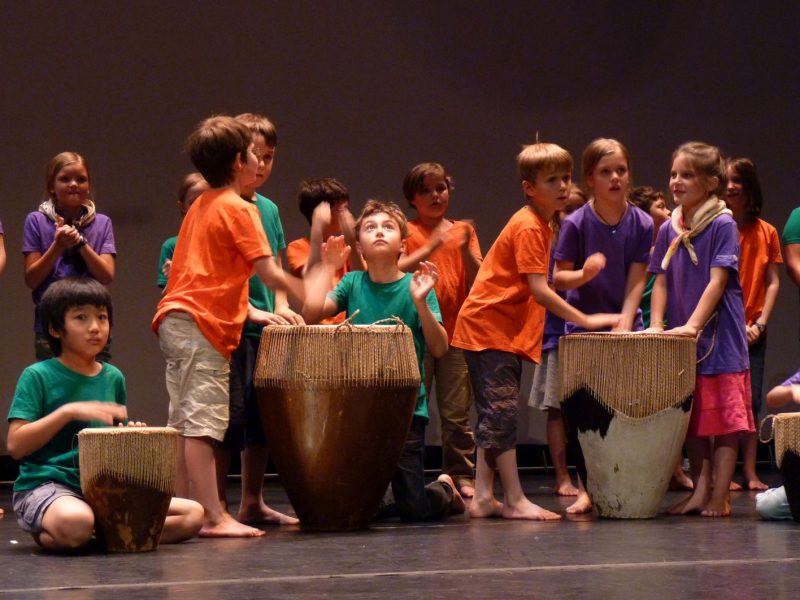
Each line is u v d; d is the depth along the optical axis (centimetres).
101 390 446
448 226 698
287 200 885
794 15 982
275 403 478
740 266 734
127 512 415
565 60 939
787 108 982
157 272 857
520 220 534
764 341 734
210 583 345
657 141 956
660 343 506
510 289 536
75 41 847
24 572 371
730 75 972
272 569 372
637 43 952
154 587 339
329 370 471
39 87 840
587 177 557
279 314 525
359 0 900
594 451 517
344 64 898
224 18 875
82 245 643
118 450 413
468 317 542
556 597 318
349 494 482
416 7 912
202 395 472
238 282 479
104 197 849
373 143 903
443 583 342
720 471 531
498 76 927
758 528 475
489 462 547
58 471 434
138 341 852
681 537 446
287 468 485
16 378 829
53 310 437
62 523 412
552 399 686
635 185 952
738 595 319
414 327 529
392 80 907
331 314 534
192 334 472
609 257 556
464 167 920
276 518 529
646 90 955
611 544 426
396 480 523
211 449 473
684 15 961
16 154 834
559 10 938
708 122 966
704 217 537
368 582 345
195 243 480
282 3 886
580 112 942
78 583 348
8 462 823
